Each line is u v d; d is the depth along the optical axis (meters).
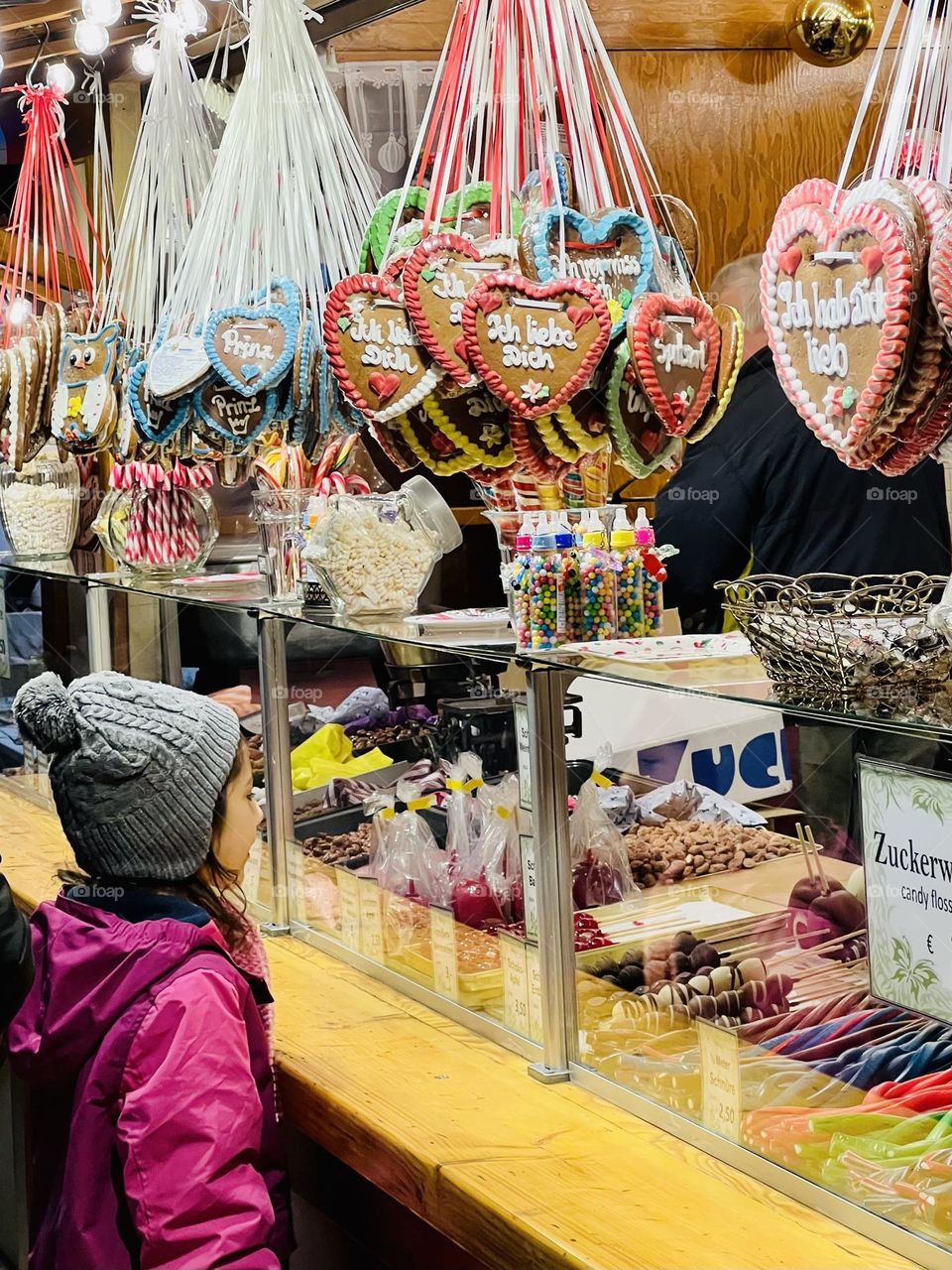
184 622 2.69
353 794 2.11
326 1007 1.92
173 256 2.49
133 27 3.16
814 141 3.06
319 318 2.07
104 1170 1.51
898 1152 1.24
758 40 3.01
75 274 3.41
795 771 1.39
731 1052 1.39
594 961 1.58
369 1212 1.83
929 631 1.15
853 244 1.13
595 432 1.65
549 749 1.60
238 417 2.09
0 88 3.15
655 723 1.58
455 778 1.89
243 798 1.79
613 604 1.66
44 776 3.18
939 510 2.41
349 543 2.08
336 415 2.10
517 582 1.66
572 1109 1.54
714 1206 1.30
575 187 1.75
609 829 1.60
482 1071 1.67
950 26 1.18
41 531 3.45
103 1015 1.53
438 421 1.70
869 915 1.29
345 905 2.09
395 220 1.90
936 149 1.20
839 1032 1.32
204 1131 1.48
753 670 1.41
